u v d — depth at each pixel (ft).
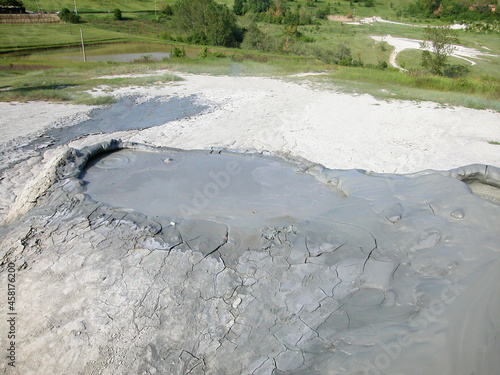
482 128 32.04
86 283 12.13
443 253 10.65
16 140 27.78
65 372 10.14
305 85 50.08
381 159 24.39
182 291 11.59
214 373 9.74
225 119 33.19
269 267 12.01
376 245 12.02
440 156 25.03
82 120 33.12
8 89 43.78
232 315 10.90
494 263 9.56
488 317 8.21
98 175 19.12
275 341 10.10
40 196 17.10
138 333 10.67
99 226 14.44
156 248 13.02
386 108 38.22
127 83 48.91
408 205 13.29
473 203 11.93
